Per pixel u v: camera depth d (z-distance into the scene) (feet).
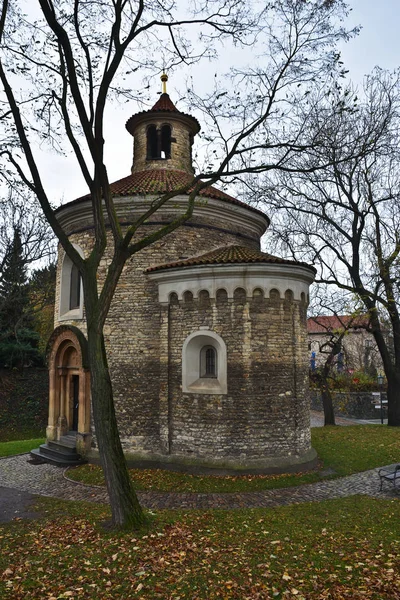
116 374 53.72
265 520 33.47
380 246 86.63
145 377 52.80
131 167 72.90
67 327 57.93
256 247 65.05
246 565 25.22
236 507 37.86
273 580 23.39
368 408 111.75
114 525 31.40
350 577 23.45
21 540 30.45
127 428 52.39
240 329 48.44
